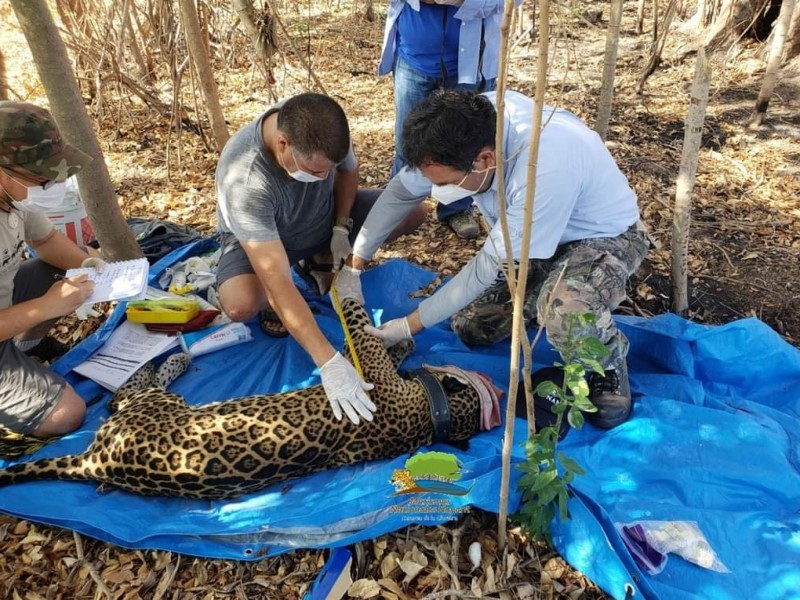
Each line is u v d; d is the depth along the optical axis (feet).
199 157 18.08
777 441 9.14
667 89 21.33
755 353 10.18
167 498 8.63
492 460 8.61
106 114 19.81
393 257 13.84
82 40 19.06
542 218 8.30
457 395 9.37
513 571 7.84
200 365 10.86
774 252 13.35
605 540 7.43
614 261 9.38
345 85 23.47
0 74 15.49
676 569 7.70
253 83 23.09
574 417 6.93
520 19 24.88
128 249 11.96
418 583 7.79
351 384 8.86
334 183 11.81
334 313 12.08
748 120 18.62
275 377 10.69
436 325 11.87
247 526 8.04
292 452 8.43
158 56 21.71
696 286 12.56
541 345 11.33
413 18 12.78
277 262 9.39
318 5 33.71
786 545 7.82
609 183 9.38
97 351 10.94
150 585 7.77
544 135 8.24
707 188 15.60
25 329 8.89
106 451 8.48
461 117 7.50
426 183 9.85
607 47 12.69
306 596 7.50
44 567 7.95
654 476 8.79
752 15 22.75
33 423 9.25
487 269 8.73
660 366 10.87
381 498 8.18
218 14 23.09
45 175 8.35
